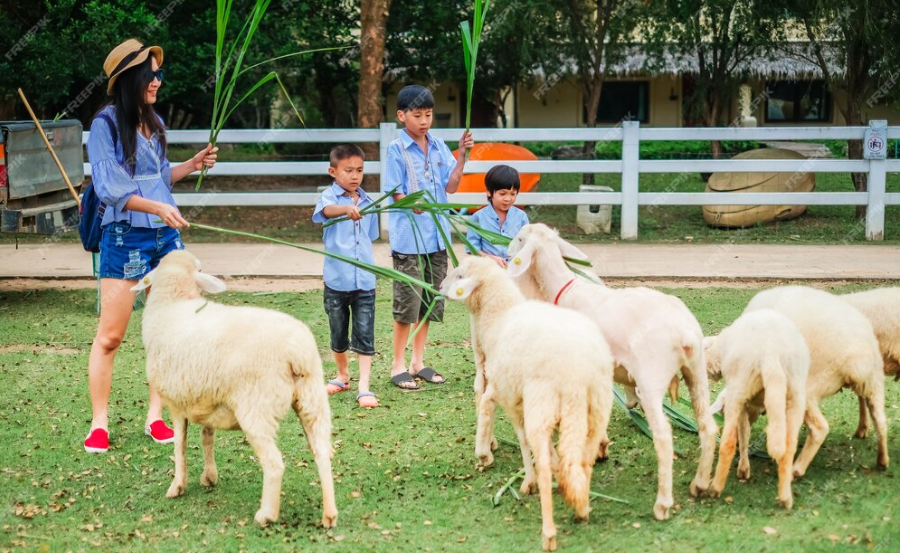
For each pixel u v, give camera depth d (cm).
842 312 504
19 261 1194
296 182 2134
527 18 1622
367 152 1617
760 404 492
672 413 595
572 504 430
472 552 433
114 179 548
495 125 2339
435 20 1831
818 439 496
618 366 499
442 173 713
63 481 525
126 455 564
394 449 571
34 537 456
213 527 466
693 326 486
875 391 503
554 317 469
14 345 818
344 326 681
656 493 494
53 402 661
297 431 602
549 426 437
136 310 952
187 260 505
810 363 497
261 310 482
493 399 531
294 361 455
